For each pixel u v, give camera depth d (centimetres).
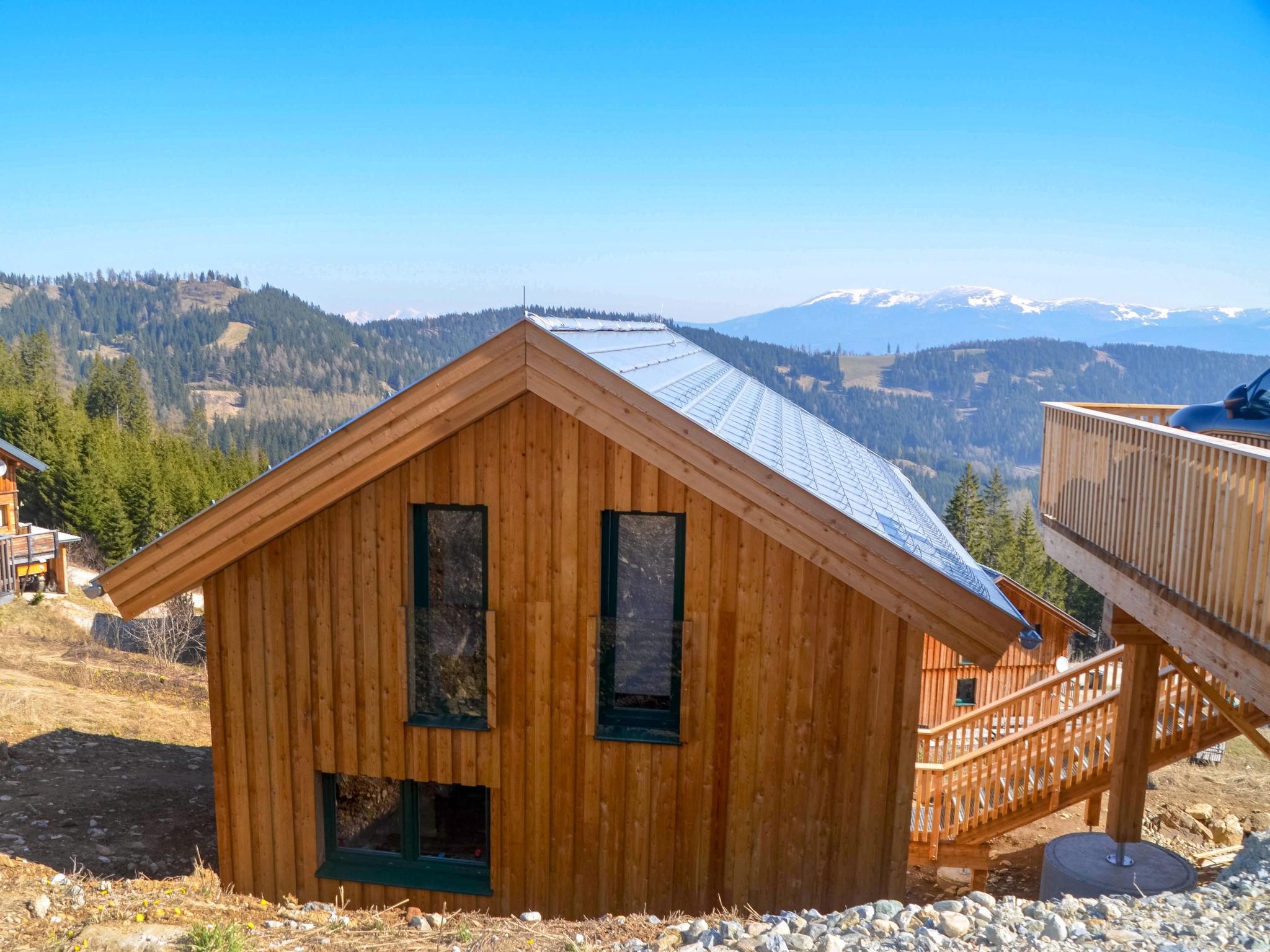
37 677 1698
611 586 802
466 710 827
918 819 1299
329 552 813
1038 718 1380
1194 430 1115
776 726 782
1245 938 532
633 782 805
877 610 758
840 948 542
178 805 1078
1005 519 8181
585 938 635
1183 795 1559
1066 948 521
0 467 3328
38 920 696
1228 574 759
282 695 834
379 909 809
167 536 786
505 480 791
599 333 988
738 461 730
